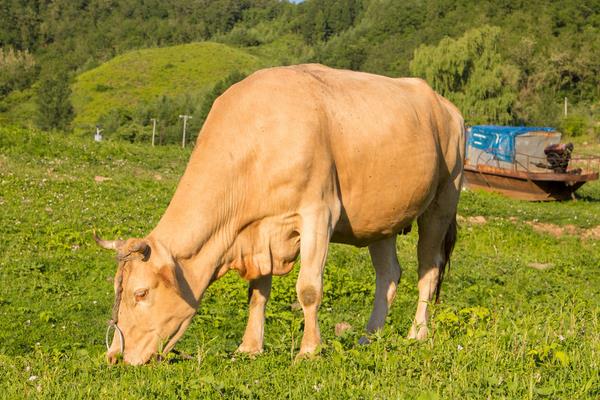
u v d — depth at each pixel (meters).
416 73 61.69
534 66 76.19
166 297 6.34
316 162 6.66
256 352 6.99
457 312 7.57
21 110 129.88
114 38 175.88
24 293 11.06
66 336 9.48
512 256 17.20
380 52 118.31
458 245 18.47
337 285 11.92
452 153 8.58
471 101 59.50
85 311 10.51
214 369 5.97
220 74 139.00
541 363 5.77
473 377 5.41
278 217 6.68
